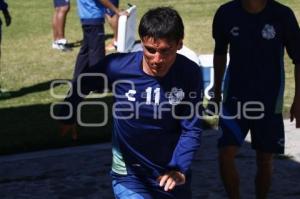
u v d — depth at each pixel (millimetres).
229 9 12570
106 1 23594
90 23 23266
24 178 16891
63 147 18984
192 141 9758
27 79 27000
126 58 9758
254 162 17484
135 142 10109
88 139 19328
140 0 47125
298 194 15680
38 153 18562
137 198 10203
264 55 12477
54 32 32719
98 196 15789
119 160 10438
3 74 27781
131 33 26578
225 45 12961
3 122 21141
